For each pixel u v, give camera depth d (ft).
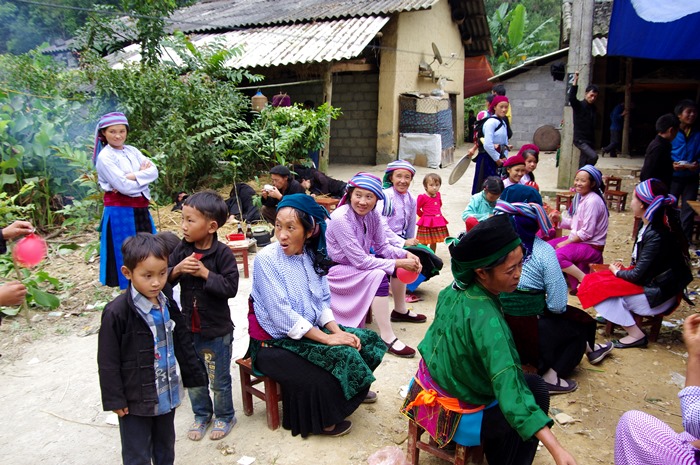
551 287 11.40
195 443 10.48
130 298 8.25
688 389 7.23
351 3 49.88
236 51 35.91
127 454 8.61
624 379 12.74
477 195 19.07
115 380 8.19
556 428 10.87
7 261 18.33
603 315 14.21
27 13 73.05
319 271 10.83
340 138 51.06
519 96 64.80
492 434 8.24
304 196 10.29
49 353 14.23
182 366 9.63
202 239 10.10
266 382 10.64
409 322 16.07
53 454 10.27
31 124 24.41
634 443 7.68
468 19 64.54
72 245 20.93
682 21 25.03
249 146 31.55
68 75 32.78
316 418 10.38
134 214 16.42
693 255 21.59
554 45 91.91
